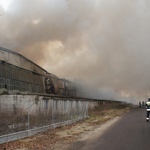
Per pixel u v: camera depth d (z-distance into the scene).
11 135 13.25
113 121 22.89
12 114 15.00
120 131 15.76
